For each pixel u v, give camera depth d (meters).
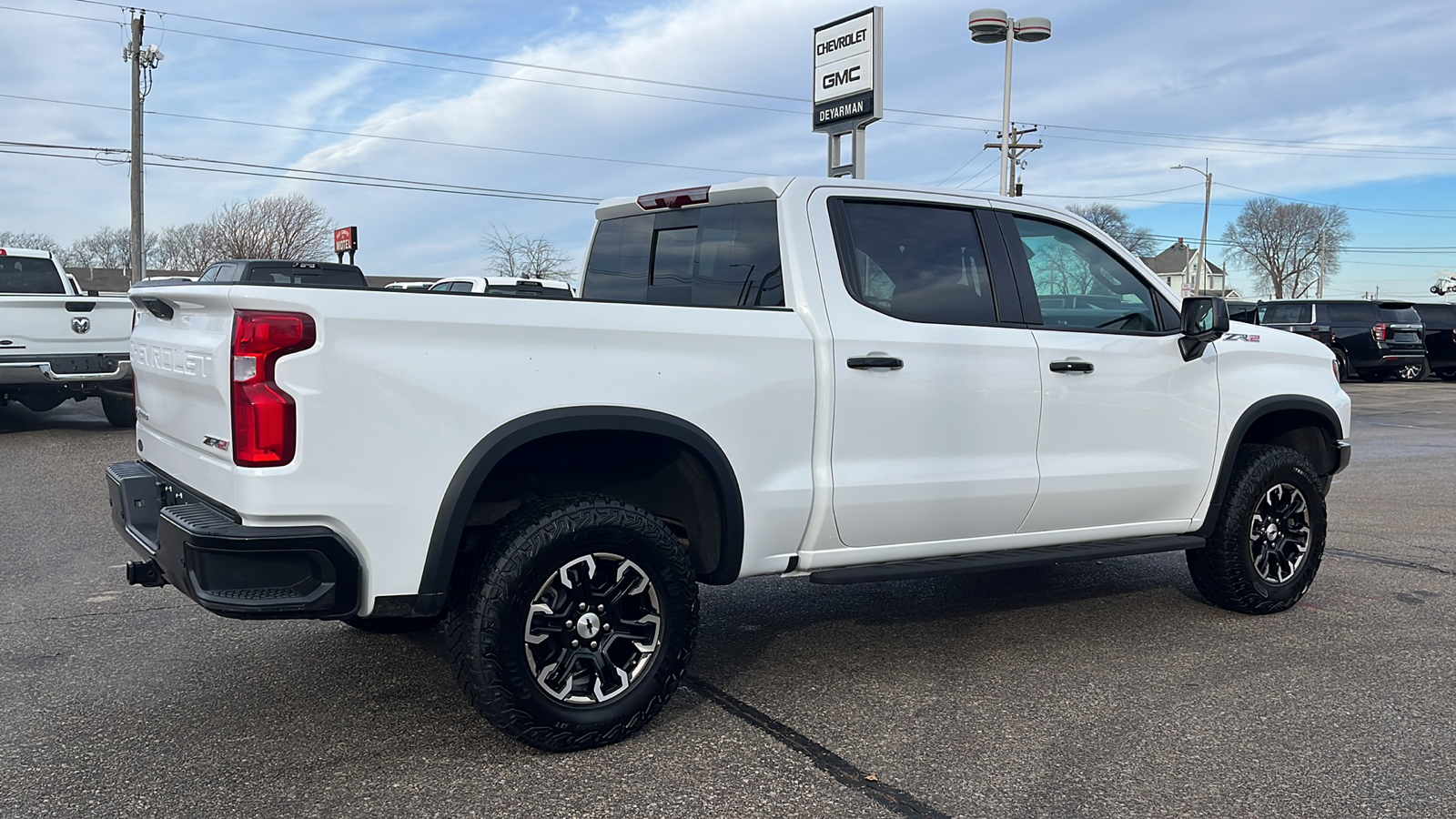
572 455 3.79
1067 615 5.12
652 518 3.49
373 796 3.10
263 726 3.62
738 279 4.17
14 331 10.21
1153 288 4.89
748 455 3.72
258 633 4.67
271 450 2.95
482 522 3.79
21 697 3.89
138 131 28.41
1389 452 11.73
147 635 4.64
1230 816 3.03
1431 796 3.16
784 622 4.97
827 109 18.98
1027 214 4.58
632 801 3.09
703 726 3.68
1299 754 3.46
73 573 5.70
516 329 3.26
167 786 3.15
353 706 3.81
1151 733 3.64
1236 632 4.85
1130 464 4.64
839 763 3.38
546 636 3.33
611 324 3.42
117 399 11.73
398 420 3.09
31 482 8.46
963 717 3.78
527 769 3.30
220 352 3.03
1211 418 4.89
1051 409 4.41
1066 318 4.58
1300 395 5.20
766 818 3.00
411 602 3.16
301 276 15.66
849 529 3.98
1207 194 45.91
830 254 4.01
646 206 4.63
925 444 4.10
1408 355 22.47
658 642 3.52
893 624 4.96
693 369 3.58
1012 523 4.39
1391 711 3.85
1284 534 5.13
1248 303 24.70
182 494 3.54
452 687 4.02
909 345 4.04
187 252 58.66
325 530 3.03
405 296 3.11
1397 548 6.75
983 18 23.06
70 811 2.99
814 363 3.86
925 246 4.25
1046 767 3.35
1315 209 87.69
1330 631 4.88
